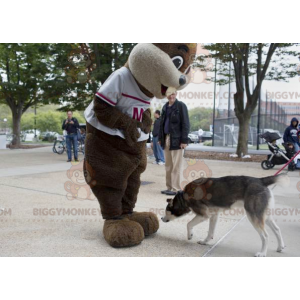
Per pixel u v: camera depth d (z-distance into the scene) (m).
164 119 7.03
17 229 4.70
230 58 14.72
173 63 3.69
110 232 4.05
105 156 4.05
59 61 15.90
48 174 9.64
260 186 3.80
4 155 16.14
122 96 3.91
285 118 22.88
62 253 3.86
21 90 20.72
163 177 9.37
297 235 4.53
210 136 29.95
